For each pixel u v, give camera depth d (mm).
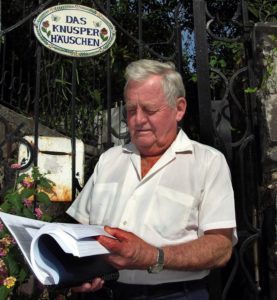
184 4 4125
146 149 1720
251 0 2814
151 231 1607
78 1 3686
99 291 1719
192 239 1617
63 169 2670
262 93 2283
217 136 2463
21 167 2340
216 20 2514
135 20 4227
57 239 1264
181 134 1754
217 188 1642
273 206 2223
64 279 1329
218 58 3148
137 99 1668
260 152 2375
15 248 2062
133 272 1625
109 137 2463
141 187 1682
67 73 4070
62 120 4102
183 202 1616
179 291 1624
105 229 1410
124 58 4113
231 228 1622
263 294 2375
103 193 1777
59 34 2387
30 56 3934
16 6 4090
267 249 2320
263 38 2336
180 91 1730
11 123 3092
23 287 2514
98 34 2432
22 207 2193
